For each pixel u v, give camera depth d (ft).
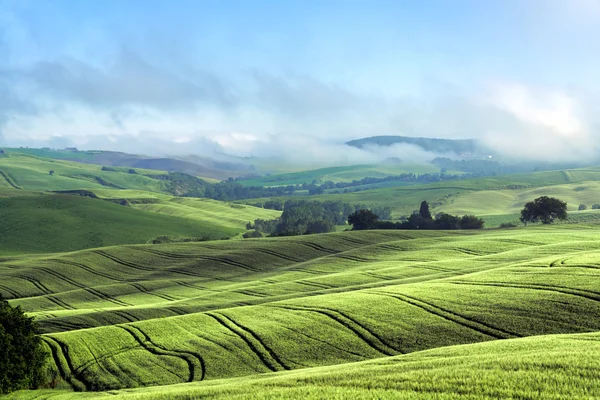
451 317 148.36
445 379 72.74
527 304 148.46
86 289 303.68
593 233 331.98
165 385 122.93
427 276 226.99
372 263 297.12
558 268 184.55
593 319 132.16
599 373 70.13
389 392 69.72
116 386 131.95
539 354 81.05
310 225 627.87
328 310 167.43
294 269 309.63
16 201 581.94
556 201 483.51
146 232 536.42
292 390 74.08
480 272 201.87
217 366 136.87
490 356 85.20
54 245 484.33
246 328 160.76
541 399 63.62
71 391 131.54
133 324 175.42
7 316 133.18
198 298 248.32
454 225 501.97
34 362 135.23
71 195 623.77
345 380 78.54
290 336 150.41
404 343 137.08
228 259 352.90
